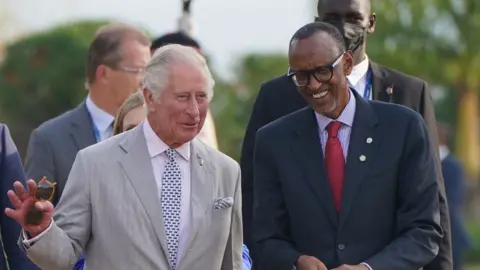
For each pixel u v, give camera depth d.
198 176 14.65
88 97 19.36
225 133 55.66
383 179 15.90
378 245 15.92
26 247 13.82
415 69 73.19
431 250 15.85
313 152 16.11
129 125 16.39
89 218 14.44
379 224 15.91
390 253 15.66
